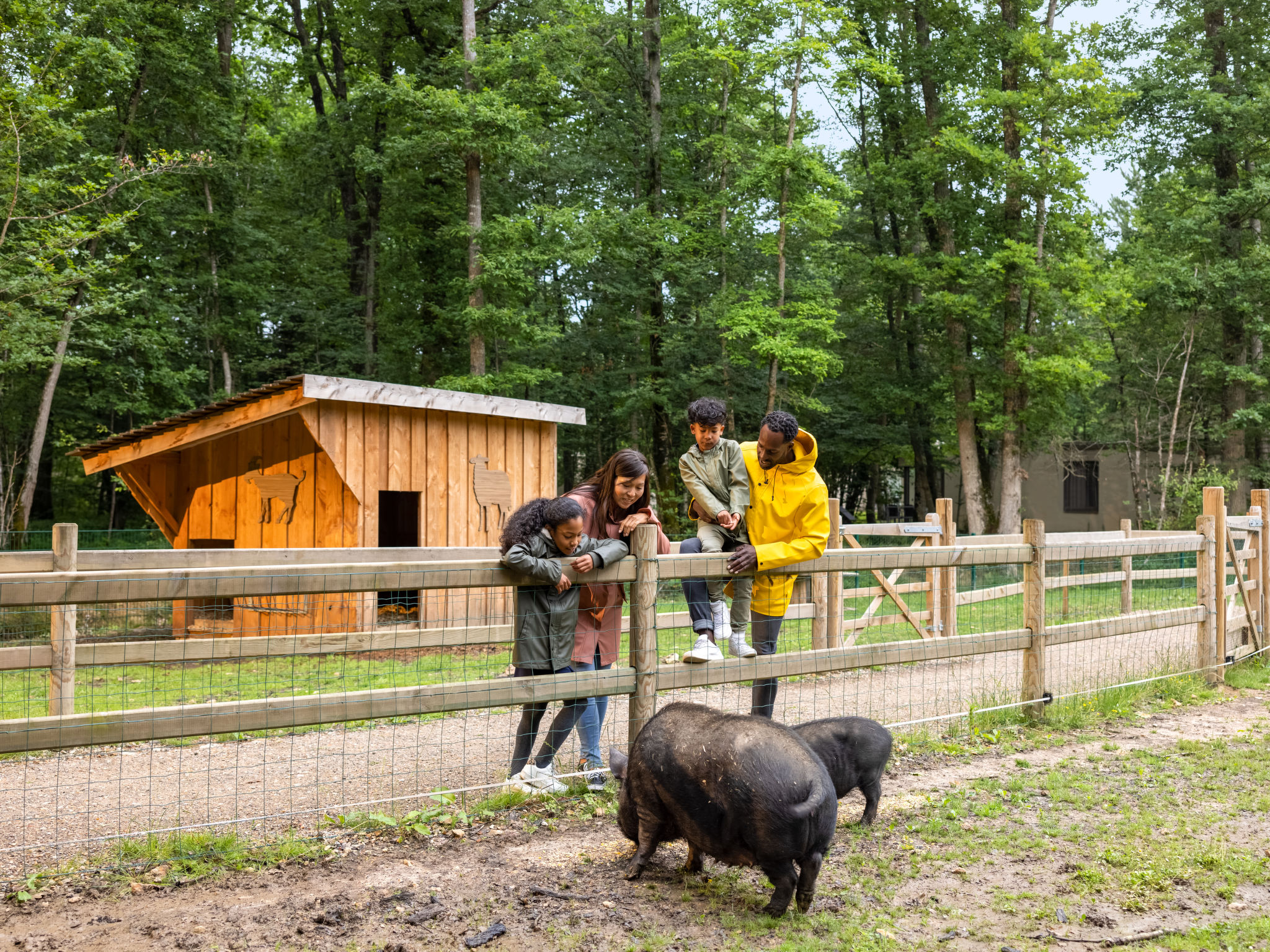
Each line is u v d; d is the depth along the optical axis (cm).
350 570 482
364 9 2995
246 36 3412
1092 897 444
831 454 3378
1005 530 2706
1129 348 3164
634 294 2748
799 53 2397
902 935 404
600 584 590
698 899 435
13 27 1576
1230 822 543
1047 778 620
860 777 520
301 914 412
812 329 2556
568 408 1438
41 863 462
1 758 677
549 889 441
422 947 385
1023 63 2641
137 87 2328
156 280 2467
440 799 555
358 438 1202
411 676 920
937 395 3031
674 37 2745
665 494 2755
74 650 705
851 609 1458
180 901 423
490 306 2350
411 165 2456
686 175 2956
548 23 2628
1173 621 916
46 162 1844
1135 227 3794
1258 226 2969
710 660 589
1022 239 2681
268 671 920
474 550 948
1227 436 2869
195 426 1256
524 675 564
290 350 3078
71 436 2639
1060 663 1112
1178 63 2891
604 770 582
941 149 2745
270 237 2820
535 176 2911
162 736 443
